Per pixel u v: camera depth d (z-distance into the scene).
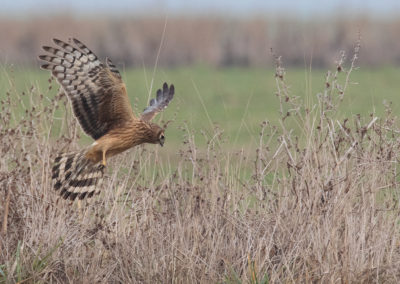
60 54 21.45
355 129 25.08
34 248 22.94
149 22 86.62
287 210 23.55
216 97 62.31
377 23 86.00
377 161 23.28
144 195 24.00
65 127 26.52
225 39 88.00
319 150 23.66
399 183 23.97
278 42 87.25
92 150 21.98
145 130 22.36
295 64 85.88
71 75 21.64
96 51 85.19
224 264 22.56
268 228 23.11
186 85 69.50
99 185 22.11
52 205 23.91
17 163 24.44
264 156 25.09
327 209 22.89
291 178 23.72
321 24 87.00
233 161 27.70
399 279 21.83
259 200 24.22
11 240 23.23
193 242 23.00
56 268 22.70
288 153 23.50
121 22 86.75
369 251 22.56
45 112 26.03
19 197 23.92
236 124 45.72
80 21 86.62
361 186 23.14
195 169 24.56
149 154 25.80
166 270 22.36
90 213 24.42
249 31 88.44
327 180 22.98
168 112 35.44
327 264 21.98
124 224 23.92
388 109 25.11
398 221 23.92
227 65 87.06
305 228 22.69
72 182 21.78
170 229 23.25
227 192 24.16
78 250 23.00
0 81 29.67
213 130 26.47
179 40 87.00
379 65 83.50
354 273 21.77
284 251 22.73
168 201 24.19
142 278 22.31
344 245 21.98
